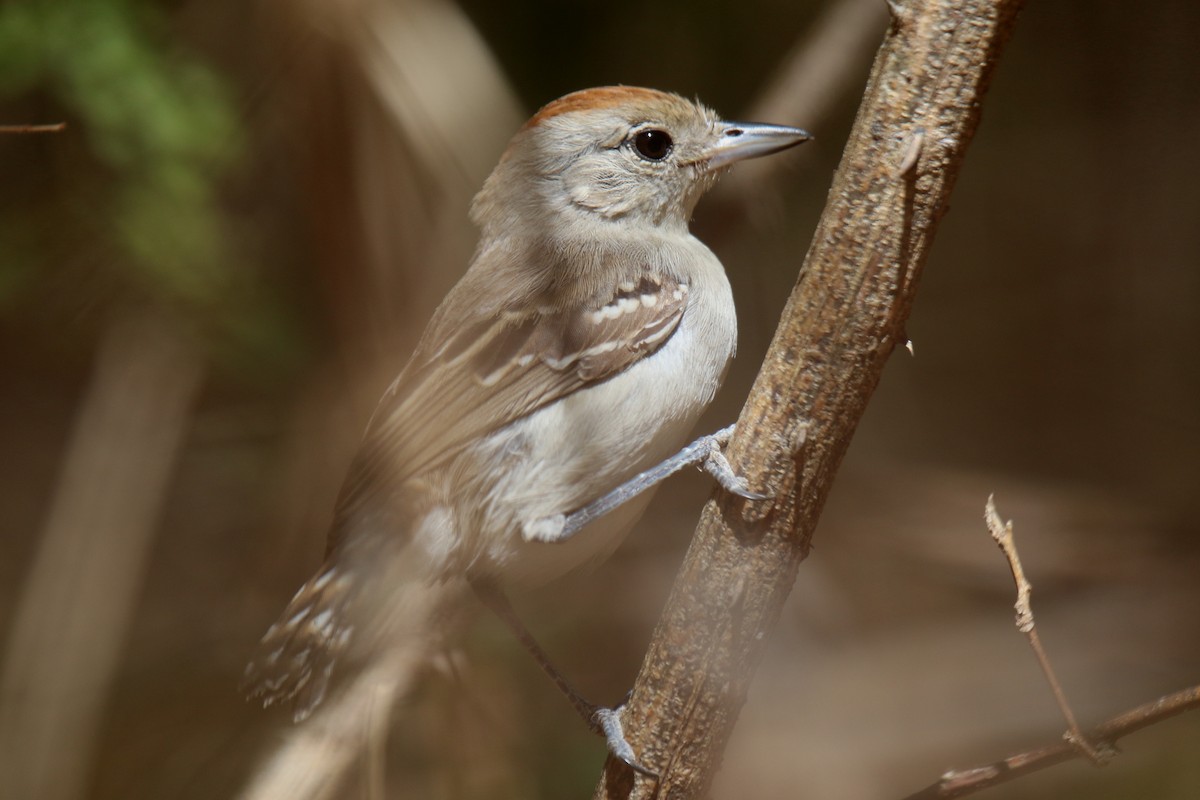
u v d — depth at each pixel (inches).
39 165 394.0
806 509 229.0
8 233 387.2
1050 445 528.1
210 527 470.6
